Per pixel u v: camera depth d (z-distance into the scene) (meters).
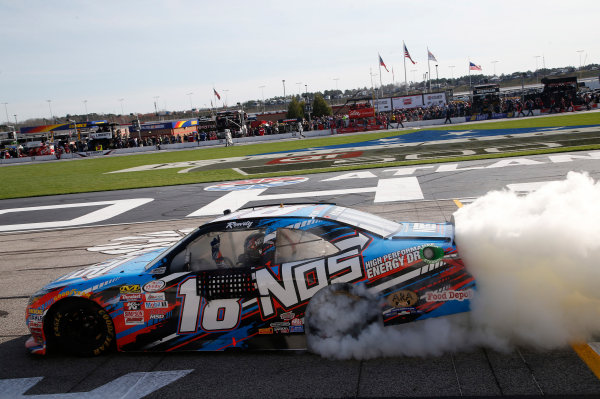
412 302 4.17
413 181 14.91
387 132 44.94
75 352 4.84
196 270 4.63
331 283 4.28
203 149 48.44
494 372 3.75
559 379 3.57
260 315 4.43
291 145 40.81
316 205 5.05
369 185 15.05
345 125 52.16
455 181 14.13
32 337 5.13
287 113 90.38
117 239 10.87
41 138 74.44
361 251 4.30
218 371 4.25
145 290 4.66
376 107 65.56
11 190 24.64
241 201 14.59
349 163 22.31
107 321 4.73
